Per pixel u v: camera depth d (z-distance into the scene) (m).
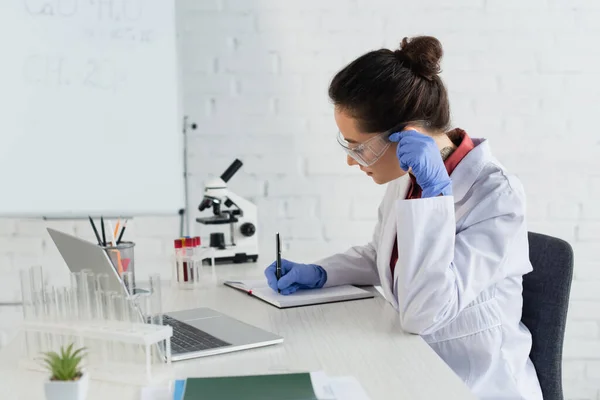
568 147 2.61
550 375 1.62
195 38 2.54
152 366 1.22
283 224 2.62
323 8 2.54
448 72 2.57
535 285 1.65
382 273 1.68
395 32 2.56
